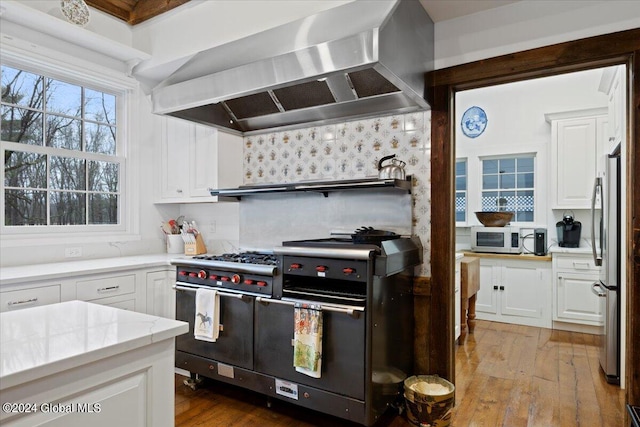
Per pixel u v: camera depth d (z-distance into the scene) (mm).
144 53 3055
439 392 2223
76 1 2701
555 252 4020
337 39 1843
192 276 2652
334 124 2867
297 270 2180
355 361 1987
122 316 1225
